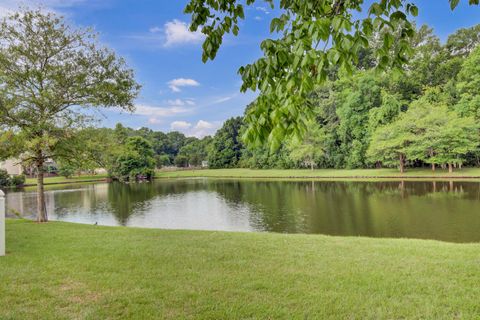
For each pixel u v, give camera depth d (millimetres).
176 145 92812
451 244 6184
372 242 6461
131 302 3373
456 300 3338
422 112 30266
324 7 2127
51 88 9898
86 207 18516
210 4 2678
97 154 10844
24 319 2982
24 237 7121
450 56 40781
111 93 10406
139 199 21906
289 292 3637
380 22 1751
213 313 3113
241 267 4637
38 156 10359
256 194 22562
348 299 3426
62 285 3871
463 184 21547
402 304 3281
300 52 1627
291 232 10836
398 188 21641
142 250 5742
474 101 28844
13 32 9578
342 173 35625
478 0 2316
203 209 16719
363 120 38156
